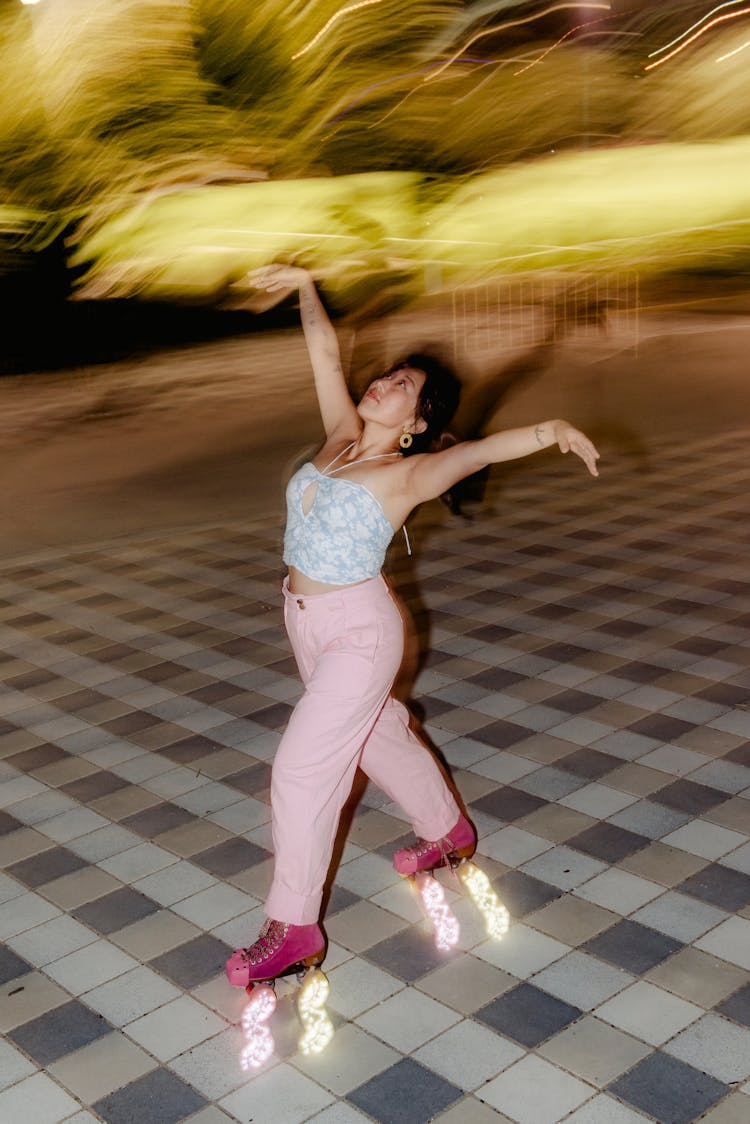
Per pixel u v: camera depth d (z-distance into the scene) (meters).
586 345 14.96
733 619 6.13
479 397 12.28
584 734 4.96
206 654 6.11
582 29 19.72
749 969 3.44
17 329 16.53
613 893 3.85
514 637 6.06
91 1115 3.03
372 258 18.45
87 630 6.54
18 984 3.57
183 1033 3.31
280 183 19.00
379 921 3.76
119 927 3.83
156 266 18.09
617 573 6.95
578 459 9.66
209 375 14.91
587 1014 3.28
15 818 4.56
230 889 4.02
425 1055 3.16
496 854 4.11
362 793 4.56
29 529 8.54
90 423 12.30
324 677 3.27
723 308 17.94
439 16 19.05
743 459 9.41
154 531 8.36
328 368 3.77
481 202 19.58
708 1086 3.00
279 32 18.59
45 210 17.52
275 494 9.22
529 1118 2.93
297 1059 3.18
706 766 4.64
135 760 4.99
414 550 7.55
